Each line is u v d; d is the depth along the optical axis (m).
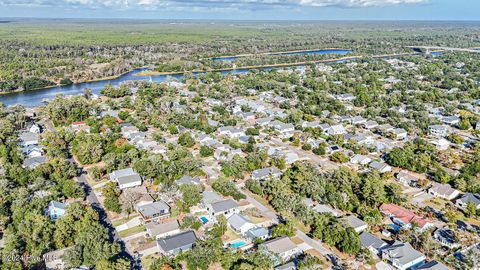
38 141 180.25
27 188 127.25
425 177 148.25
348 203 122.25
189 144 175.12
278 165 153.38
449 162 157.38
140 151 159.62
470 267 93.88
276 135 195.25
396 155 157.62
